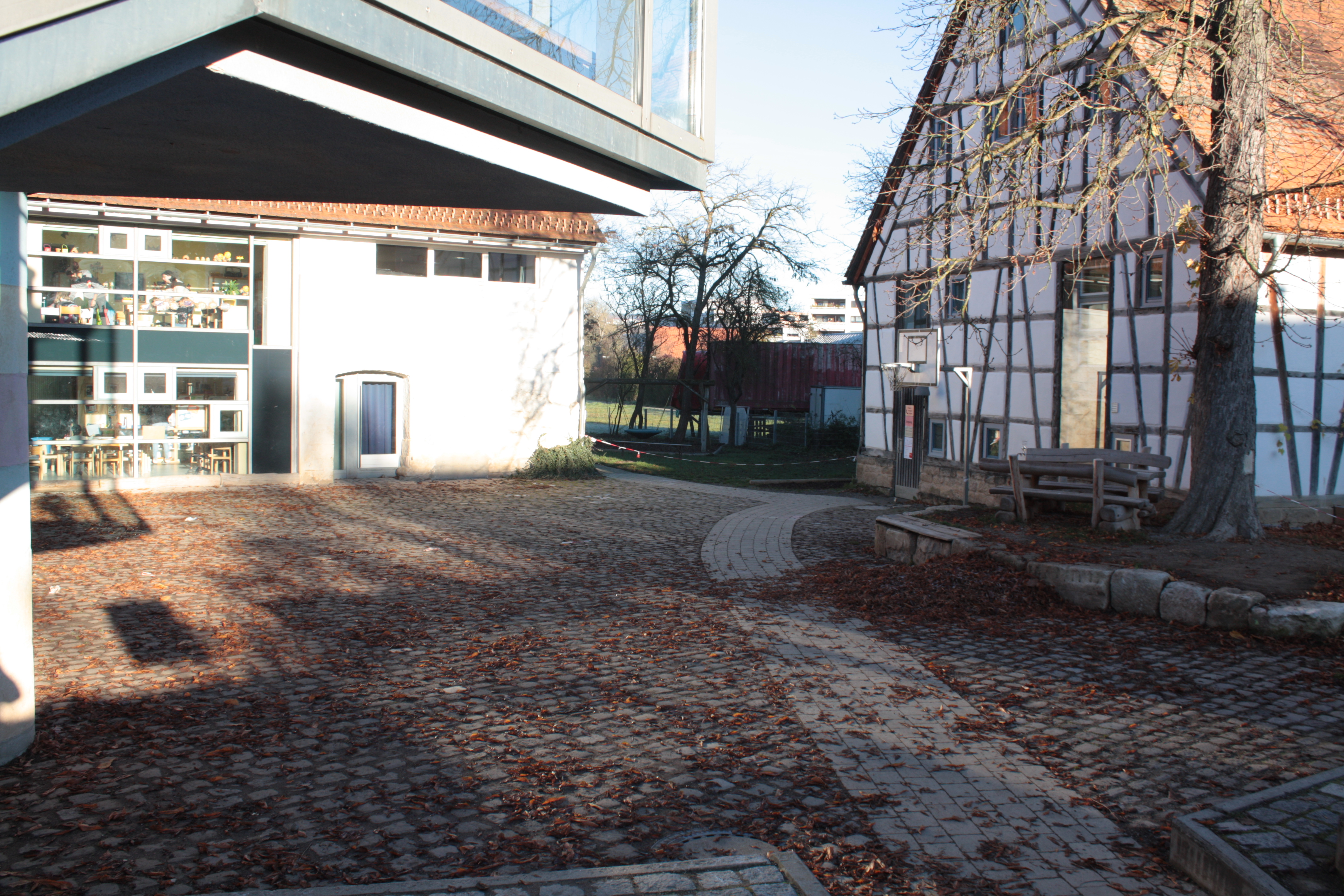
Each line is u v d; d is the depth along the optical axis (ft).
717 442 117.29
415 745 17.75
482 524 47.96
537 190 17.08
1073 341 47.57
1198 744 17.52
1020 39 36.88
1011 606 28.25
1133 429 42.37
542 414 70.13
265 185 17.13
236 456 60.49
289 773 16.38
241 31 10.50
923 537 35.42
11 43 8.67
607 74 16.22
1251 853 11.92
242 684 21.61
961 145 44.86
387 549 40.37
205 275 59.26
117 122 12.09
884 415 63.87
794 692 20.83
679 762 16.80
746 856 12.86
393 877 12.57
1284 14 32.65
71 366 55.01
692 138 18.89
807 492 65.67
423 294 65.21
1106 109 33.78
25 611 17.07
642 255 110.73
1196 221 33.94
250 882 12.43
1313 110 41.37
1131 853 13.32
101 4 9.11
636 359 126.21
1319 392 39.73
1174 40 31.68
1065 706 19.84
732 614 28.55
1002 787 15.64
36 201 52.01
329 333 62.34
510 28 13.74
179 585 32.50
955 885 12.36
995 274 51.85
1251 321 32.58
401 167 15.17
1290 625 24.30
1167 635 25.30
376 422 64.90
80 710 19.71
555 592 31.86
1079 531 34.04
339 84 11.78
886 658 23.56
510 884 11.89
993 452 52.60
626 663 23.38
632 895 11.66
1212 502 32.91
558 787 15.75
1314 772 16.10
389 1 11.27
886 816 14.51
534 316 69.31
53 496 54.13
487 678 22.13
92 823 14.28
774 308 111.86
